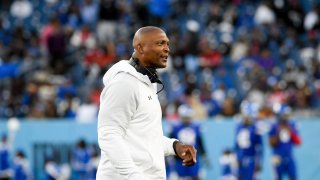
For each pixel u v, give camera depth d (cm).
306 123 5341
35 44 7100
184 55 6769
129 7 7594
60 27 7144
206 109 5838
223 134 5334
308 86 6262
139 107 1700
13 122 5303
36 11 8012
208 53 6706
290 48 7106
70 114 5772
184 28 7556
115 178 1694
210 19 7481
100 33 7231
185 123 5134
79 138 5300
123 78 1680
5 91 6300
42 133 5322
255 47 6969
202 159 5316
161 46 1738
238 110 6094
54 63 6762
